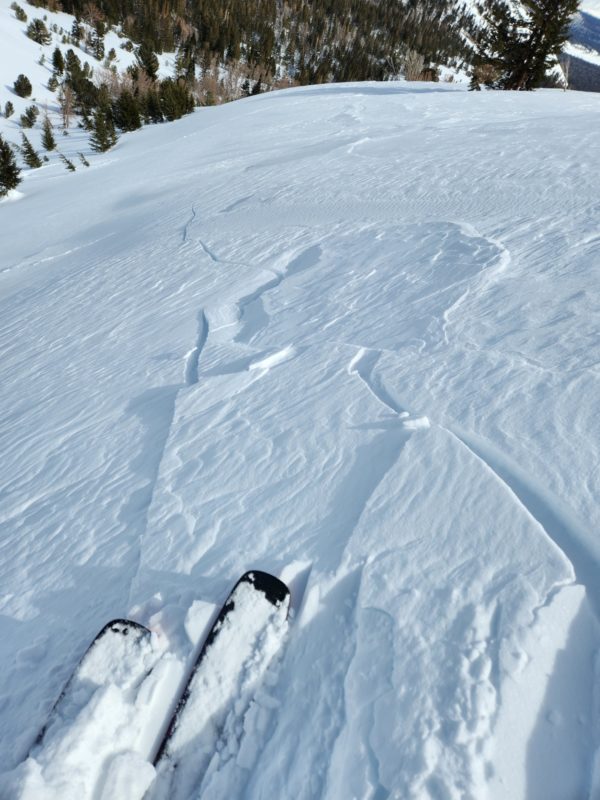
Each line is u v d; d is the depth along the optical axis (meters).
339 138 16.89
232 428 3.46
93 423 4.27
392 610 2.00
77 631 2.41
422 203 8.15
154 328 6.14
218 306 6.15
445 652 1.81
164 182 16.78
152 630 2.25
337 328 4.59
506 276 4.63
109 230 13.33
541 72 29.17
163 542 2.68
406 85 33.38
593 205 6.17
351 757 1.64
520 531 2.16
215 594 2.35
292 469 2.93
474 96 23.41
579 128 11.74
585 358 3.15
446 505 2.37
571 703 1.66
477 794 1.47
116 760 1.77
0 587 2.82
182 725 1.90
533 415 2.80
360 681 1.83
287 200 10.41
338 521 2.50
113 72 58.59
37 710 2.10
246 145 19.70
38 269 11.98
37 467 3.89
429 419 2.99
